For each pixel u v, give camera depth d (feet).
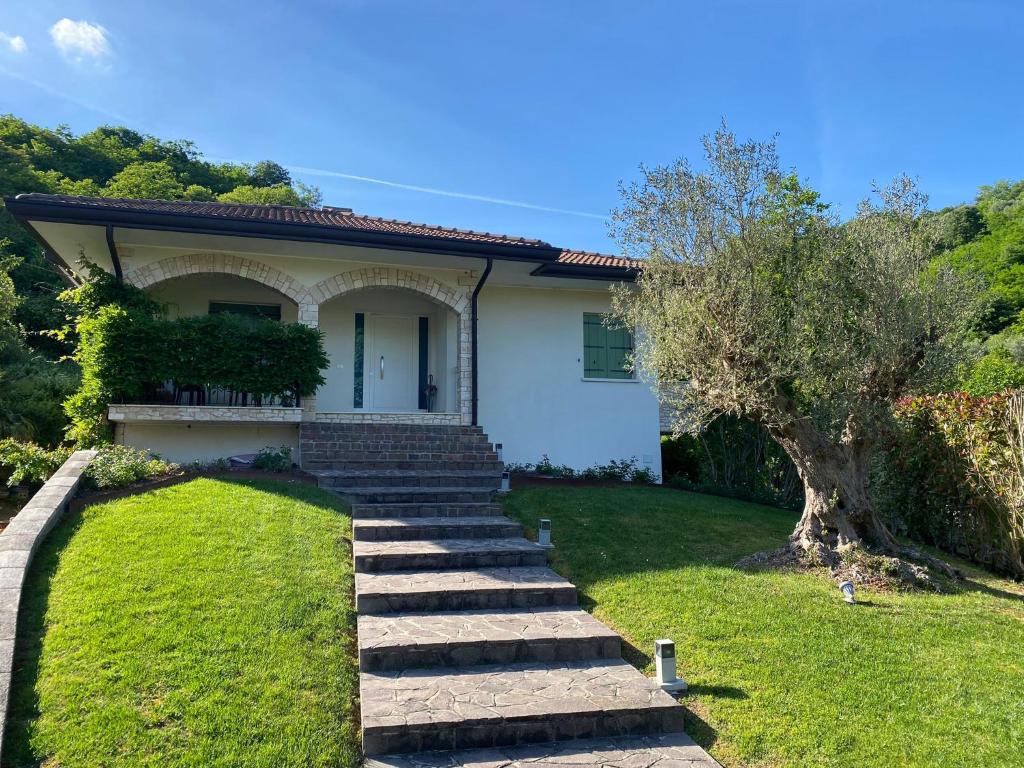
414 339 50.26
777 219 25.46
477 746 14.76
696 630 20.13
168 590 19.03
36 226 35.19
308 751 13.58
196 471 32.35
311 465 34.91
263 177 156.46
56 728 13.34
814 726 15.28
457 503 30.81
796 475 45.93
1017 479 26.45
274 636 17.39
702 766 14.10
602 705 15.66
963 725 15.26
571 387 48.83
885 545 26.43
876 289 24.35
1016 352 64.75
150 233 36.32
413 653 17.67
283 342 37.50
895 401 26.16
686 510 35.14
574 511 32.63
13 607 16.80
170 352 35.14
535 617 20.63
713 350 25.53
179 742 13.33
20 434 51.01
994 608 22.49
